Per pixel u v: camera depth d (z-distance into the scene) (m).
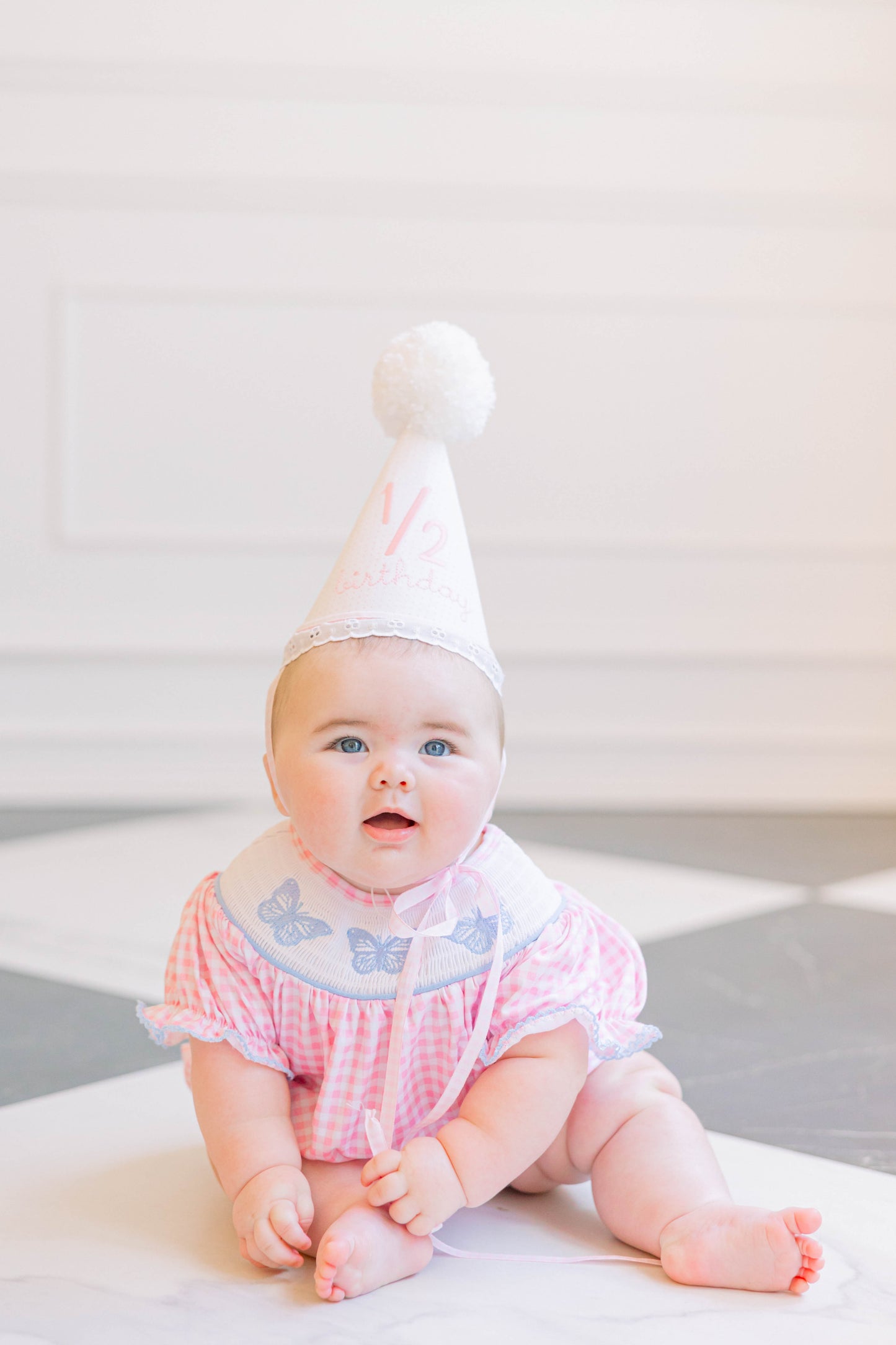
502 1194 0.87
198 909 0.84
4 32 2.66
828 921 1.71
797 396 2.85
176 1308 0.71
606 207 2.79
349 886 0.81
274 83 2.71
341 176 2.74
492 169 2.76
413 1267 0.74
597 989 0.82
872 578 2.89
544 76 2.76
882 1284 0.76
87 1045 1.17
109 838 2.26
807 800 2.88
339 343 2.76
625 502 2.83
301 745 0.78
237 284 2.73
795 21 2.79
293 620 2.79
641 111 2.79
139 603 2.76
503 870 0.82
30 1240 0.79
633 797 2.85
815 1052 1.19
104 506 2.74
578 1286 0.74
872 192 2.83
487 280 2.78
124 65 2.68
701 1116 1.03
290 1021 0.79
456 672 0.78
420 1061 0.80
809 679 2.90
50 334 2.70
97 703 2.76
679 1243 0.75
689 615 2.87
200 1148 0.94
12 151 2.67
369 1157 0.79
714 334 2.83
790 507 2.87
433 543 0.82
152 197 2.70
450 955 0.79
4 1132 0.97
